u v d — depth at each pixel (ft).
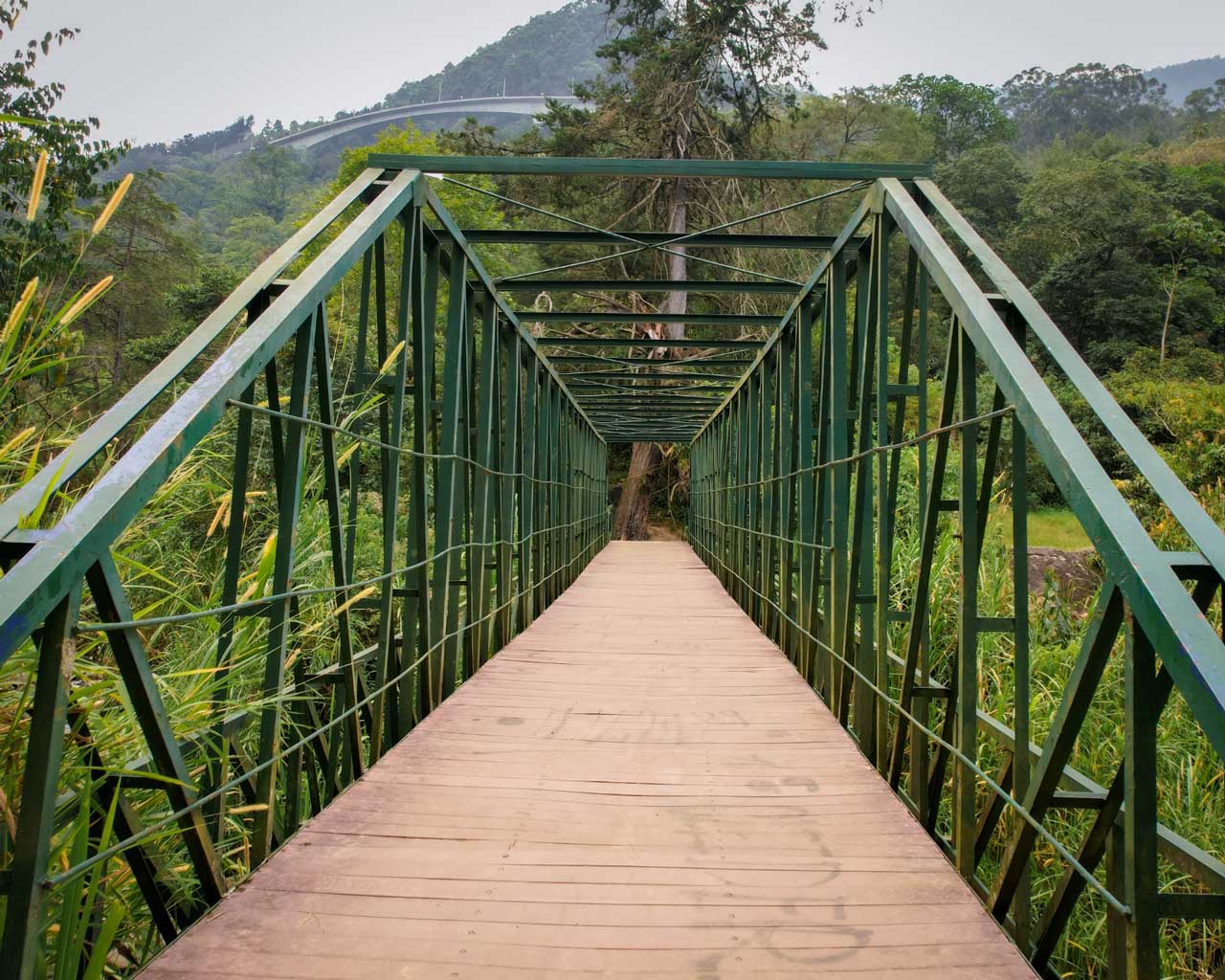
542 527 22.07
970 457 6.71
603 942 5.40
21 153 21.86
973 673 6.73
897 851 6.86
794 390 16.33
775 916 5.77
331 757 9.05
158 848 5.77
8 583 3.67
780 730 10.38
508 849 6.80
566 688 12.51
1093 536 4.54
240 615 7.29
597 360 25.03
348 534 10.07
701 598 24.52
